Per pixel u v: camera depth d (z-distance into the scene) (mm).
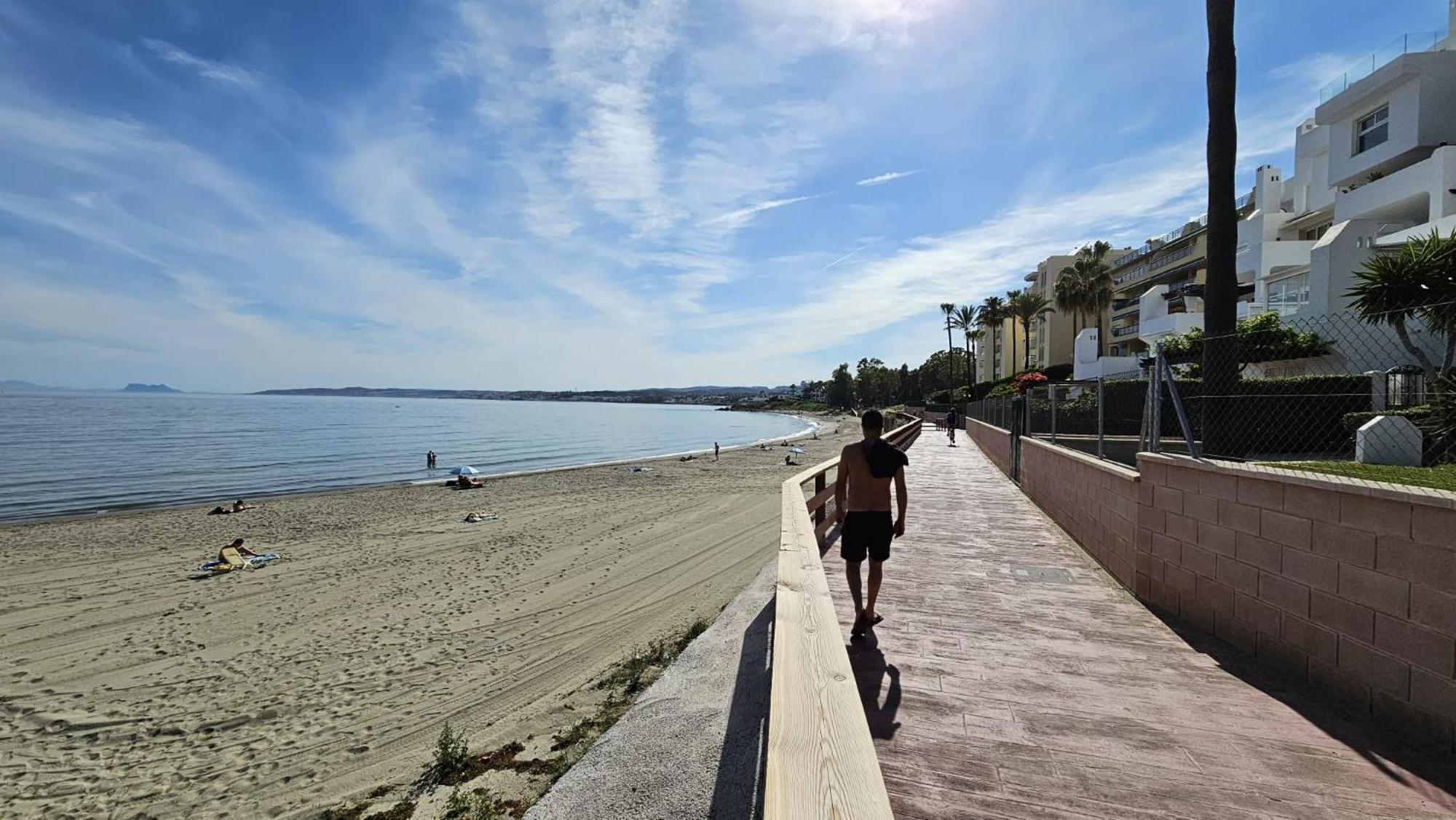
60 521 19422
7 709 7230
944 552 7285
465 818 4852
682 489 25641
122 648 8992
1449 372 6262
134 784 5789
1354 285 19000
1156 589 5273
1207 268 9883
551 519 18984
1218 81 9672
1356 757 2945
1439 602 2934
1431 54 17797
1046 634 4656
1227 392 7289
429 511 20609
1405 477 5875
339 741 6387
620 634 9047
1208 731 3221
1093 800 2656
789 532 4164
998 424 21609
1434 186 16844
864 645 4477
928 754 3041
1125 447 12812
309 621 9992
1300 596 3742
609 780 3498
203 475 32469
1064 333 61812
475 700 7160
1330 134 20922
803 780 1507
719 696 4344
